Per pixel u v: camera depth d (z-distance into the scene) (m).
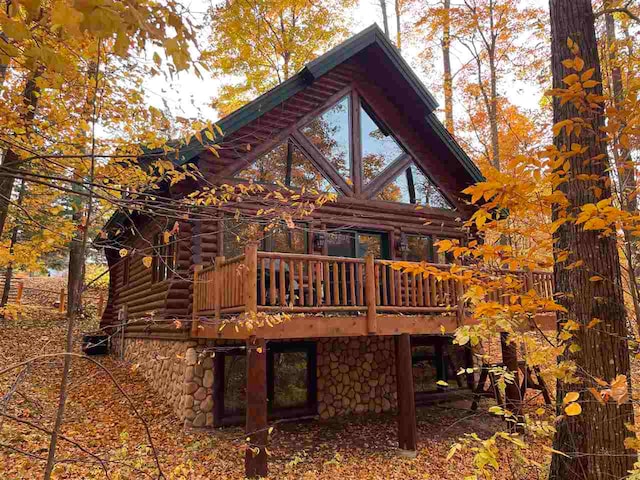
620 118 2.45
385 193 11.34
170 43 1.77
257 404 6.14
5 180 5.71
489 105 16.81
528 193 2.80
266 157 9.69
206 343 8.53
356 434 8.40
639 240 3.29
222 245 8.80
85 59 3.98
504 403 3.75
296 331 6.64
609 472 3.75
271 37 10.59
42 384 9.14
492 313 3.32
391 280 7.83
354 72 11.14
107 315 15.26
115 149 5.21
